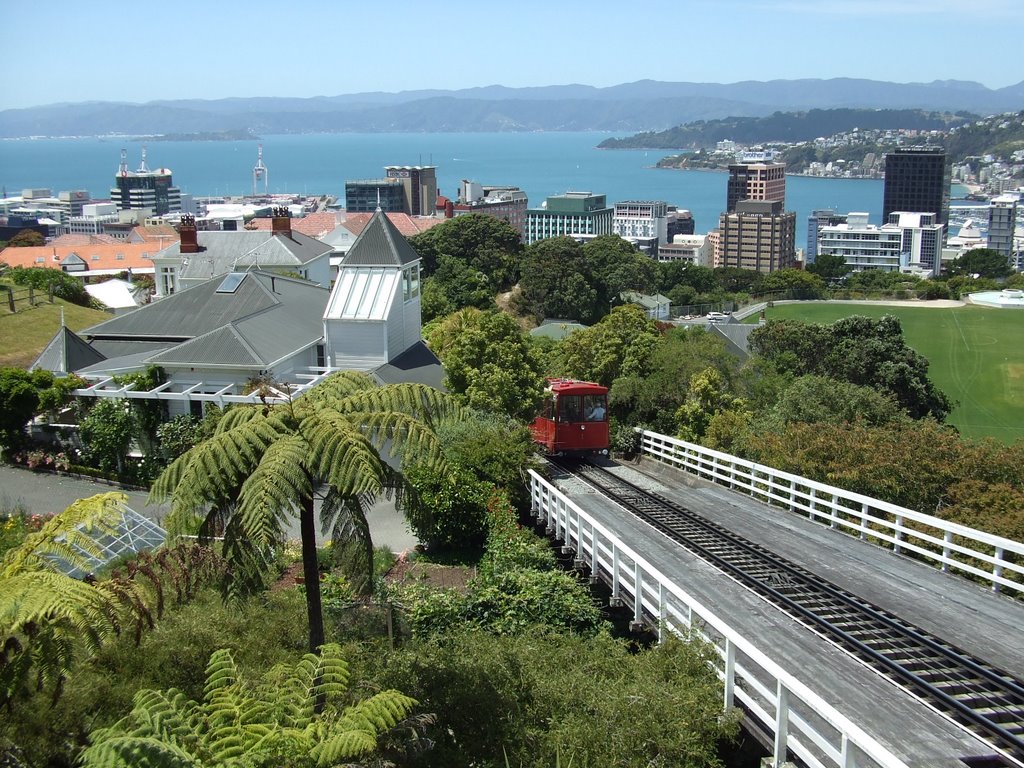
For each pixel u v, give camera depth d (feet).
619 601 61.21
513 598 65.31
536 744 43.47
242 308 145.28
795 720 39.06
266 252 211.00
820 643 51.01
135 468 114.42
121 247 442.09
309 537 44.75
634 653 59.72
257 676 47.19
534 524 92.43
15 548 46.70
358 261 142.00
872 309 386.93
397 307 142.61
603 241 398.01
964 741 39.96
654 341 142.82
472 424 102.58
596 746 41.98
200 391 123.13
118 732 33.81
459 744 44.83
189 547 45.65
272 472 40.29
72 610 37.29
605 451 115.34
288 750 34.91
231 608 53.52
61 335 134.62
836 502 77.82
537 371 129.18
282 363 128.98
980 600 57.57
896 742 39.91
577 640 55.36
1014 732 40.93
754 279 499.10
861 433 92.48
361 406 47.65
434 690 46.60
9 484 109.09
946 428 112.27
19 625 36.63
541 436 113.29
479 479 95.81
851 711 42.91
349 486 42.22
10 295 187.83
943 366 285.23
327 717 39.01
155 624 48.65
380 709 36.94
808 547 70.18
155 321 144.46
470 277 349.61
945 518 76.84
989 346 309.22
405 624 62.49
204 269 211.41
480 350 119.44
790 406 115.24
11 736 39.14
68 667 38.04
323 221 463.83
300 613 56.85
